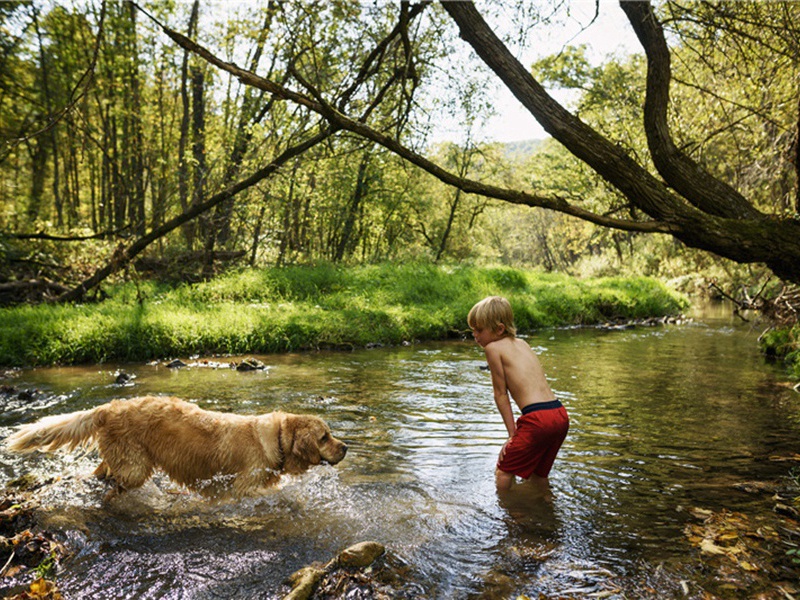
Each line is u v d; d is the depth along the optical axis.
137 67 15.35
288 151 10.95
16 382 7.52
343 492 4.14
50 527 3.54
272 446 4.07
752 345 12.51
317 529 3.60
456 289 17.05
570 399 7.20
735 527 3.60
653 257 33.75
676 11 6.43
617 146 5.94
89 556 3.23
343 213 23.50
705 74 9.83
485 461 4.82
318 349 10.83
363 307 13.95
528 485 4.32
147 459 4.00
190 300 13.27
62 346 9.05
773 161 10.49
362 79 10.17
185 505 3.96
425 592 2.88
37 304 12.27
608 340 13.27
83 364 8.97
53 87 15.46
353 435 5.45
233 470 4.00
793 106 8.73
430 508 3.90
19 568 3.06
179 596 2.84
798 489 4.22
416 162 6.04
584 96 16.55
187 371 8.46
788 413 6.50
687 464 4.79
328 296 15.04
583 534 3.53
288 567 3.14
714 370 9.34
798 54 6.45
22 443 3.98
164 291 14.62
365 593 2.86
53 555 3.18
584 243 42.34
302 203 20.03
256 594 2.87
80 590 2.88
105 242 15.02
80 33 14.58
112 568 3.11
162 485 4.28
